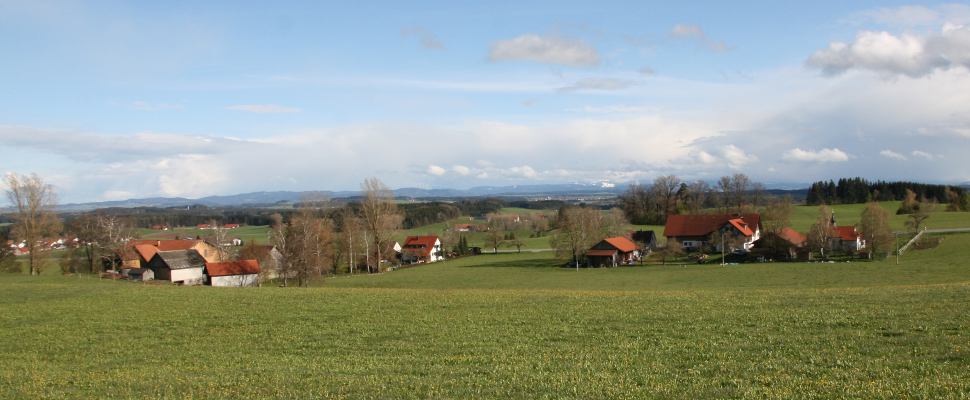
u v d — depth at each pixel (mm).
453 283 89812
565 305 39188
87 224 102500
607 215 141625
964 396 15930
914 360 20750
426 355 26062
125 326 36625
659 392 17984
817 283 70562
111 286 60594
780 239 103438
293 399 19062
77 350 30516
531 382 20016
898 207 188250
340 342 30000
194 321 37625
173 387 21516
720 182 177000
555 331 30297
